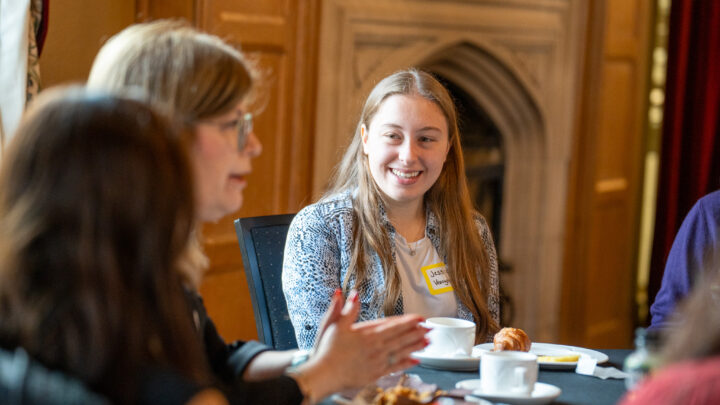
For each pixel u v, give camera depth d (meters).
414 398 1.49
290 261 2.27
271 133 3.90
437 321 1.96
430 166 2.27
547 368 1.89
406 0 4.46
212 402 1.02
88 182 1.00
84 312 0.99
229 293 3.83
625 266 5.89
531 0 4.95
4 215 1.01
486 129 5.29
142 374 1.02
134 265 1.02
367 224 2.28
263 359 1.68
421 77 2.34
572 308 5.52
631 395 1.10
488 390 1.63
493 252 2.50
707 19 5.39
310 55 4.03
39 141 1.01
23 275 1.00
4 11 2.59
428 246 2.35
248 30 3.71
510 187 5.35
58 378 0.98
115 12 3.39
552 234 5.34
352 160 2.42
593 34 5.28
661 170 5.51
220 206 1.47
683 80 5.40
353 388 1.46
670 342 1.07
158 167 1.03
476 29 4.78
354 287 2.23
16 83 2.60
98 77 1.41
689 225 2.52
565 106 5.26
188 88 1.37
